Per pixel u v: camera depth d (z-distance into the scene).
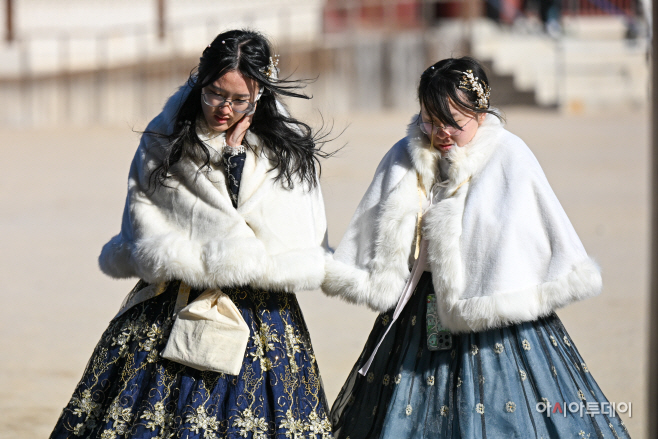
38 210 23.03
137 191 7.21
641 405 9.02
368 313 13.59
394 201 7.32
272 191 7.15
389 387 7.40
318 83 46.09
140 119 42.59
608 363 10.44
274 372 6.95
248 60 6.73
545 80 45.91
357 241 7.52
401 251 7.24
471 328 6.88
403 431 7.16
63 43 45.00
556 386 6.98
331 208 20.91
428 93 6.99
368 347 7.70
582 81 46.16
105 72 45.25
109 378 7.01
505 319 6.77
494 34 48.50
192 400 6.70
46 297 14.74
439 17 49.72
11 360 11.30
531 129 36.00
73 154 33.09
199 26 46.25
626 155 29.41
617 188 23.80
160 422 6.69
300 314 7.49
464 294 6.93
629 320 12.31
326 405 7.46
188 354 6.73
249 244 6.80
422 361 7.29
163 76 45.66
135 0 45.84
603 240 17.75
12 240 19.48
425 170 7.34
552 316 7.26
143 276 6.93
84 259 17.72
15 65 44.22
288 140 7.18
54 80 44.69
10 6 44.53
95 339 12.32
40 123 44.41
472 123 7.16
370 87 46.84
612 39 49.28
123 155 32.75
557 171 26.53
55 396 10.02
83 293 15.07
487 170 7.09
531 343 7.02
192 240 6.93
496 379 6.96
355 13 48.62
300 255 7.05
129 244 7.12
